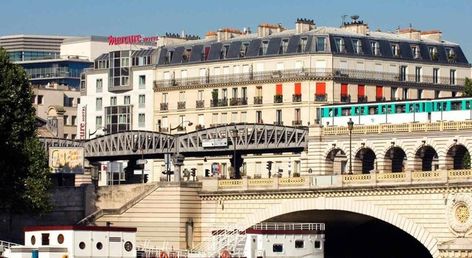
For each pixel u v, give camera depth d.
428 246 165.12
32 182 189.88
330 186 173.00
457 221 162.62
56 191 193.25
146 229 184.00
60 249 148.25
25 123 194.12
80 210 190.62
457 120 198.62
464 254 161.25
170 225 182.00
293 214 177.62
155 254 161.88
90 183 197.50
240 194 180.62
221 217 182.38
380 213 169.12
